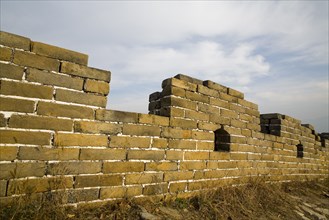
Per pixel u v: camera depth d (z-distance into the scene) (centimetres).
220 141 479
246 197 422
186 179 375
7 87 237
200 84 420
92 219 256
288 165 638
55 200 249
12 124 237
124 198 303
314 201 540
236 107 480
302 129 720
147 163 331
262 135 548
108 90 301
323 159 833
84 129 280
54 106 262
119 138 307
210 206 360
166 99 374
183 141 376
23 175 239
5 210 224
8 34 241
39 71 255
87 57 290
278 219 391
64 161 264
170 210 325
